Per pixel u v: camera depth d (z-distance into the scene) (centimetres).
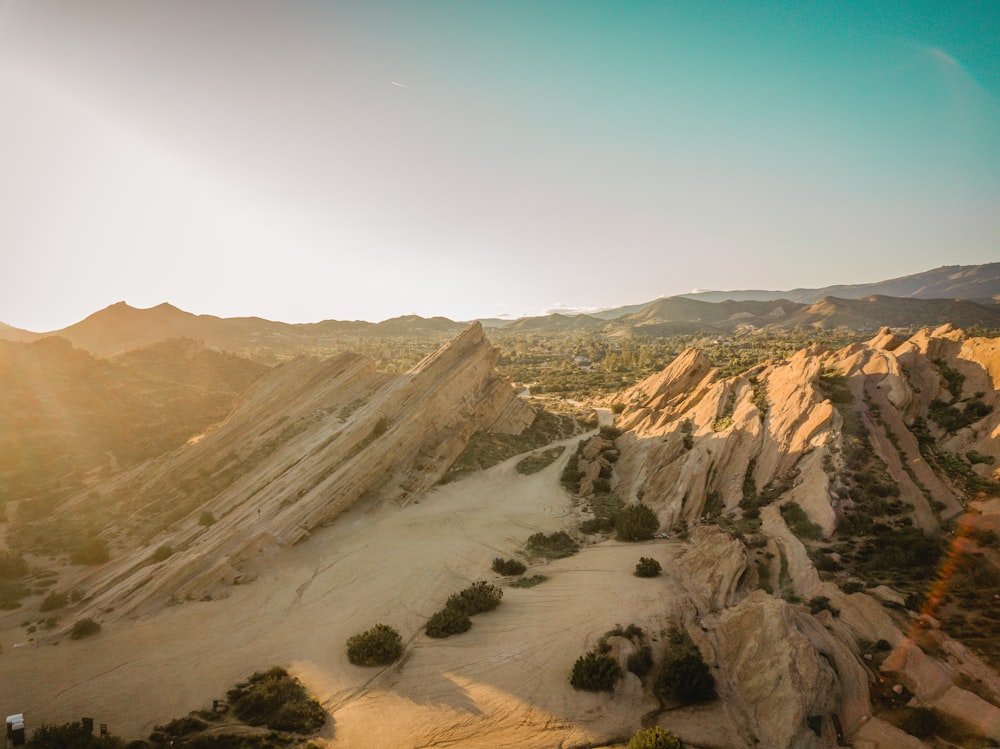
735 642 2806
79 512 5556
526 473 6588
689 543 4338
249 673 2895
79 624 3341
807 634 2688
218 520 4941
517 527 5091
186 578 3938
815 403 5016
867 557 3459
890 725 2184
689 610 3238
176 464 6194
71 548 4794
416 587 3888
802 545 3669
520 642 3086
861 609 2878
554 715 2512
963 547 3275
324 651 3105
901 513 3772
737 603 3225
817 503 4050
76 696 2695
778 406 5409
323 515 5038
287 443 6462
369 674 2883
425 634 3275
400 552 4491
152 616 3531
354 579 4028
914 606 2834
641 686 2667
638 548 4406
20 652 3136
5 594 3931
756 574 3534
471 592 3606
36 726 2464
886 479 4069
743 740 2314
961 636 2552
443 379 7325
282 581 4019
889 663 2506
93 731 2406
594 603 3422
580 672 2695
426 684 2773
